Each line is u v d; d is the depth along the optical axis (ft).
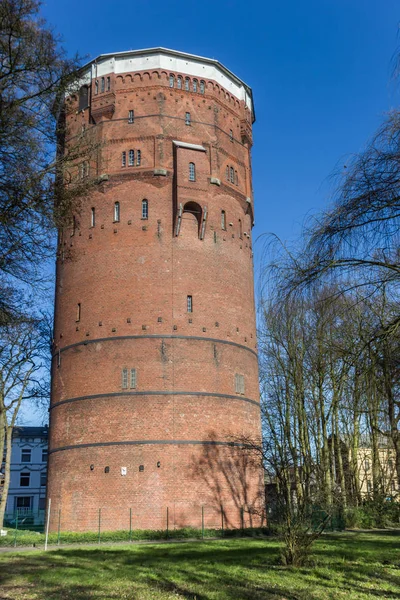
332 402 97.71
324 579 56.54
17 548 109.19
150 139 146.20
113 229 142.92
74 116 153.17
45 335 151.64
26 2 48.67
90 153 62.03
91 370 136.87
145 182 144.15
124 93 148.87
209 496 130.62
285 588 51.98
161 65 149.38
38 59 49.75
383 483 96.89
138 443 130.00
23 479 289.74
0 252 49.39
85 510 128.98
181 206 142.51
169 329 137.08
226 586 53.36
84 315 141.08
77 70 52.90
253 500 136.56
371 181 37.40
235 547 89.92
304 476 68.69
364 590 50.96
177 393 133.90
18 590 53.31
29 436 293.43
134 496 127.34
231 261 149.48
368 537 106.22
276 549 82.53
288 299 41.83
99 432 132.26
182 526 126.52
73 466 133.18
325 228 38.58
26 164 48.98
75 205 54.29
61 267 150.82
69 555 84.07
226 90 159.43
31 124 48.73
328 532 120.16
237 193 156.35
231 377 141.79
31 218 49.78
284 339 75.46
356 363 42.96
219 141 153.07
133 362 134.72
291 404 78.69
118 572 62.95
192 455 131.44
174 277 140.26
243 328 148.66
